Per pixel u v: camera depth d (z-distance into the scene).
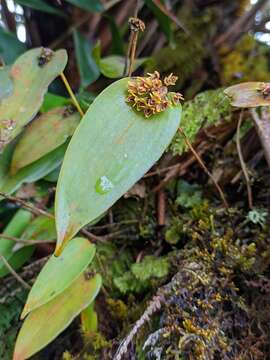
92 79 0.42
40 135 0.28
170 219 0.32
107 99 0.22
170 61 0.43
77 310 0.24
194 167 0.34
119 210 0.33
